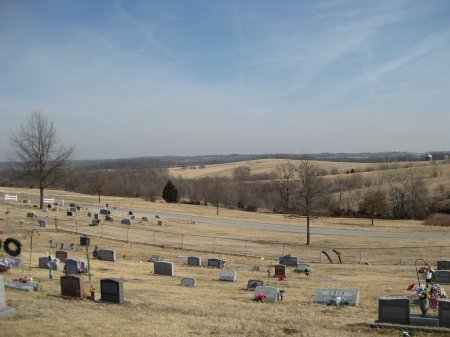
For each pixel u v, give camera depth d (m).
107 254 36.31
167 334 15.94
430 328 16.70
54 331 14.99
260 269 37.38
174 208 92.00
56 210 67.56
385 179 117.50
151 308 20.45
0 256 29.67
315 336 16.28
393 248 53.31
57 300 19.97
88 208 78.75
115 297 20.83
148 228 61.75
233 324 18.12
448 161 141.50
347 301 23.19
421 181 98.44
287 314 20.44
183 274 33.28
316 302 23.78
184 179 143.00
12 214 59.03
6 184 123.00
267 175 150.12
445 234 66.19
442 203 93.75
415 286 28.88
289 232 68.50
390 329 17.09
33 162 66.31
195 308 21.02
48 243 41.62
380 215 93.31
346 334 16.52
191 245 51.47
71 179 131.25
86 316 17.56
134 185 123.75
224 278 30.95
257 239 60.94
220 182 122.50
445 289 27.80
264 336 16.34
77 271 27.45
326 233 68.19
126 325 16.78
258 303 23.17
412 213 92.50
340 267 39.84
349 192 109.94
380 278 33.41
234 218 83.06
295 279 32.56
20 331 14.53
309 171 83.62
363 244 58.06
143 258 39.91
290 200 105.88
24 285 21.52
